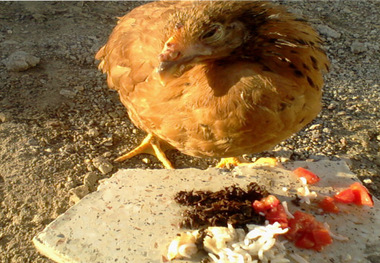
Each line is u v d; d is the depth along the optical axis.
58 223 0.40
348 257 0.38
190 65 0.35
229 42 0.34
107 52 0.50
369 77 0.67
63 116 0.56
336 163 0.48
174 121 0.38
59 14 0.77
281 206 0.41
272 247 0.37
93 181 0.49
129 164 0.51
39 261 0.40
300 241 0.39
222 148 0.39
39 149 0.51
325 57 0.39
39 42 0.69
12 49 0.67
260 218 0.40
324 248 0.39
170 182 0.45
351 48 0.72
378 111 0.60
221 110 0.35
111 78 0.48
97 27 0.74
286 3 0.83
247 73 0.35
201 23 0.33
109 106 0.59
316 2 0.85
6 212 0.45
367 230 0.40
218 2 0.34
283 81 0.35
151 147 0.53
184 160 0.53
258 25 0.34
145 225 0.40
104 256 0.38
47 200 0.46
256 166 0.47
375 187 0.49
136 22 0.47
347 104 0.61
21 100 0.58
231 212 0.40
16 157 0.50
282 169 0.47
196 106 0.36
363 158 0.53
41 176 0.48
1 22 0.73
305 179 0.45
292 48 0.35
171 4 0.48
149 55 0.42
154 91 0.39
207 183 0.45
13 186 0.47
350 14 0.81
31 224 0.44
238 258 0.36
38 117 0.56
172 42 0.33
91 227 0.40
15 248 0.42
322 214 0.42
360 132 0.57
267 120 0.36
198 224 0.40
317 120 0.58
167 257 0.37
